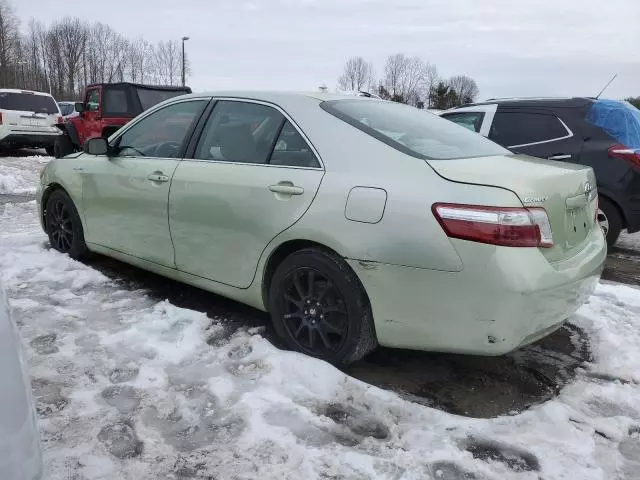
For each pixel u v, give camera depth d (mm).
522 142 6480
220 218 3533
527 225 2645
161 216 3939
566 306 2902
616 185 5984
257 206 3330
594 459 2523
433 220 2705
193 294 4375
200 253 3727
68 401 2783
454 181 2746
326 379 3002
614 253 6555
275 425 2648
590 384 3164
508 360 3496
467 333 2721
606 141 6051
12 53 68625
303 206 3125
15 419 1354
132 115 12047
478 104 7020
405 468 2396
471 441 2623
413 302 2803
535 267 2641
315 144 3232
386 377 3252
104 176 4441
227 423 2670
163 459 2410
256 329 3688
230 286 3609
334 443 2553
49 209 5227
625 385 3193
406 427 2701
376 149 3053
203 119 3902
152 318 3691
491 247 2602
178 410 2758
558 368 3408
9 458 1319
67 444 2461
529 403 3008
